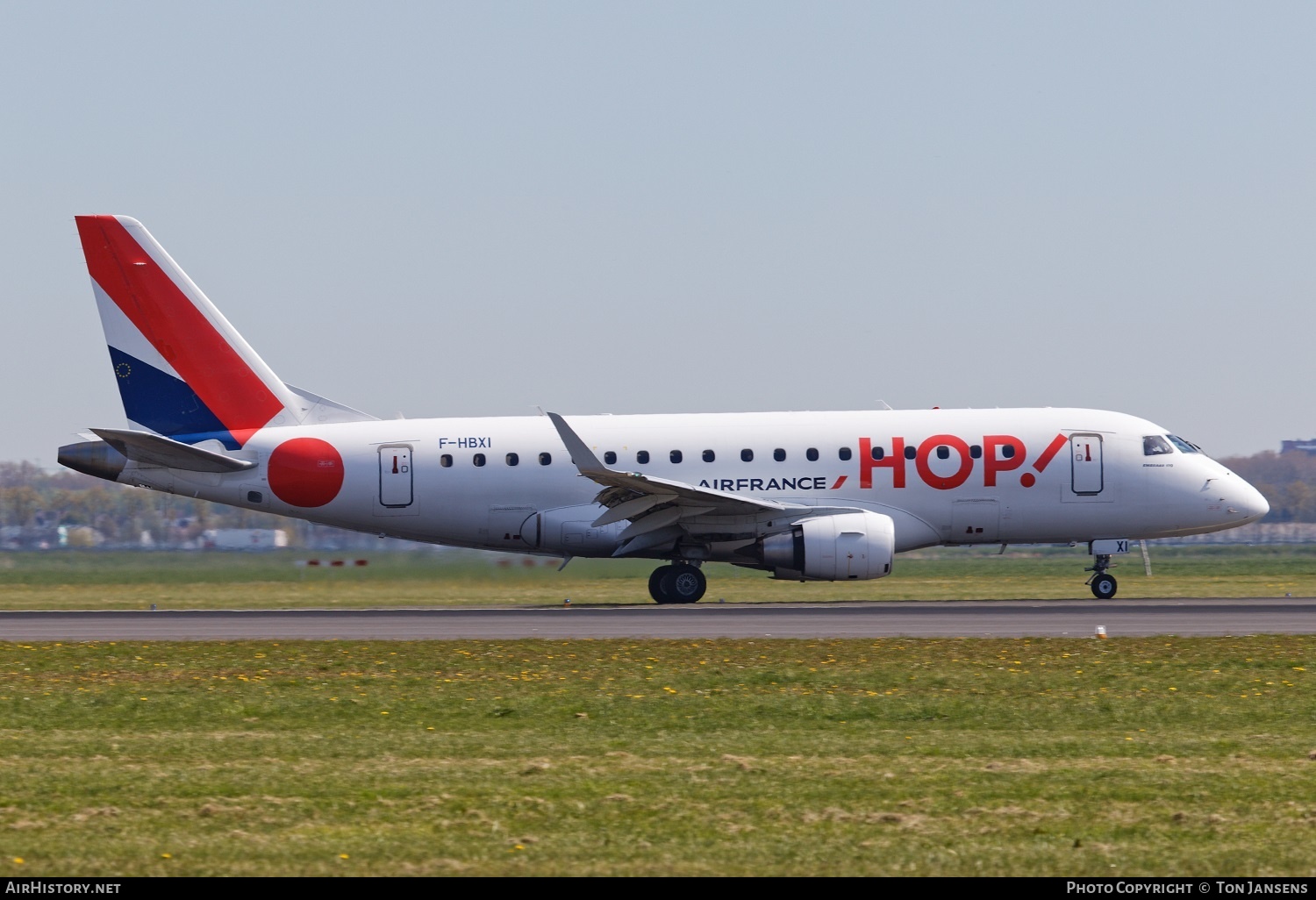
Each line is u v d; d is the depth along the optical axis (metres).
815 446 133.88
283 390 140.00
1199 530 136.12
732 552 134.75
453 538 139.75
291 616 121.00
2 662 88.25
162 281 137.00
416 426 139.25
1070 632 99.19
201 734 61.97
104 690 76.25
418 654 89.94
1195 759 53.31
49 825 42.66
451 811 44.44
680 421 137.00
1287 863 37.75
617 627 105.94
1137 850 39.16
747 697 71.31
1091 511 134.00
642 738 60.12
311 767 52.75
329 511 138.12
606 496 129.12
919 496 133.12
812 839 40.50
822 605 126.69
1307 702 68.50
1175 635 95.31
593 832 41.59
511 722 65.19
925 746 56.75
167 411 137.12
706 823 42.72
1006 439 133.88
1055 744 57.19
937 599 142.12
